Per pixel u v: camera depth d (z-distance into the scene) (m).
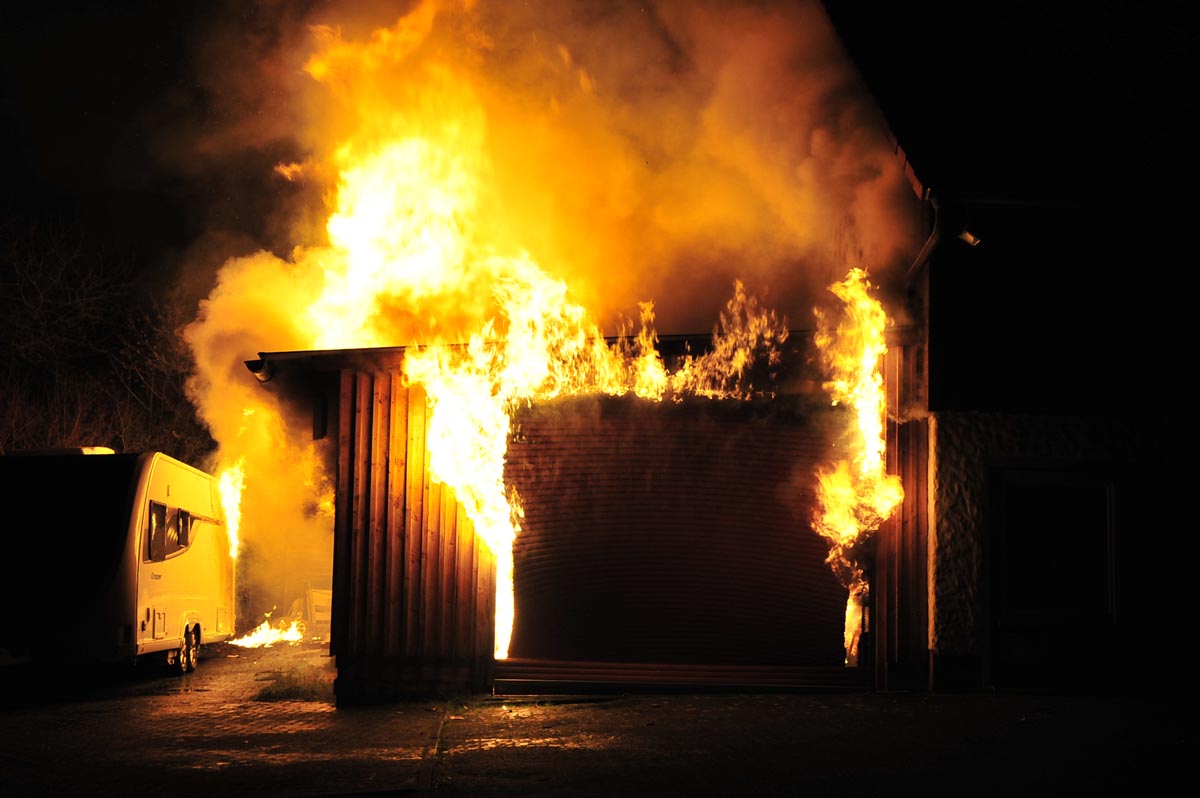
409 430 12.38
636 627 13.43
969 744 8.80
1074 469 11.89
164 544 15.23
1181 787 7.24
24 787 7.89
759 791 7.27
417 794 7.35
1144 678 11.71
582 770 8.02
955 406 11.79
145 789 7.71
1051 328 11.93
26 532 13.92
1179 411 11.95
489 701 11.59
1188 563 11.85
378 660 12.05
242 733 10.20
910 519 11.98
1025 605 11.76
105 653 13.70
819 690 11.88
